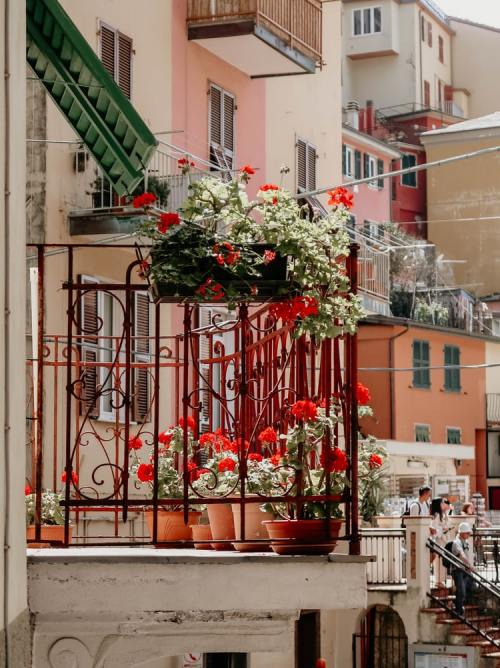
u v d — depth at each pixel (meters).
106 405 20.78
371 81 67.25
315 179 32.06
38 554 7.07
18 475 6.32
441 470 42.94
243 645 7.14
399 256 49.88
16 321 6.29
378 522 28.66
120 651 7.07
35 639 6.99
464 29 70.88
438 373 47.66
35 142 20.47
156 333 7.45
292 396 7.96
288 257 7.57
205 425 20.06
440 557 26.86
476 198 59.62
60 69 8.19
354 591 7.11
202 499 7.41
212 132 27.14
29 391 14.18
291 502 7.64
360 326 45.88
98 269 21.41
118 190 8.75
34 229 20.41
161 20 25.06
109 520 19.45
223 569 7.05
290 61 27.86
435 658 25.72
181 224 7.48
